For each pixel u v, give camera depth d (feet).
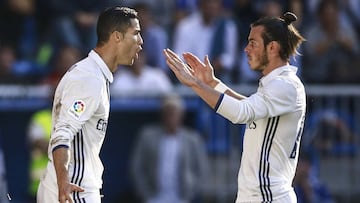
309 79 126.11
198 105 120.88
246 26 127.34
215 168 120.16
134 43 71.36
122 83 121.90
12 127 120.16
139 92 120.67
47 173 70.54
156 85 122.52
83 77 69.36
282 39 70.69
